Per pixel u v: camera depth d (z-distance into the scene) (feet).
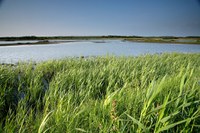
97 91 17.94
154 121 7.91
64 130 8.88
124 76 21.20
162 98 9.43
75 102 13.69
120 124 8.49
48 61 32.30
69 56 38.73
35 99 16.56
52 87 16.88
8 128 9.14
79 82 18.92
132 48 132.26
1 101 15.15
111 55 38.42
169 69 27.25
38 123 9.60
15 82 21.16
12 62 45.09
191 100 8.70
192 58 41.01
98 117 9.18
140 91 12.33
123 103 10.14
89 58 35.83
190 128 7.82
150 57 38.70
